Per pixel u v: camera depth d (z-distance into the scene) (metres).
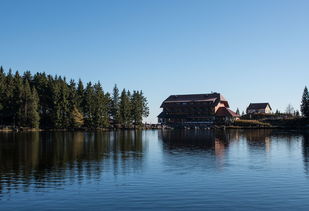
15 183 25.52
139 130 140.88
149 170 31.11
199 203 20.20
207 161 37.12
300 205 19.70
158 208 19.31
